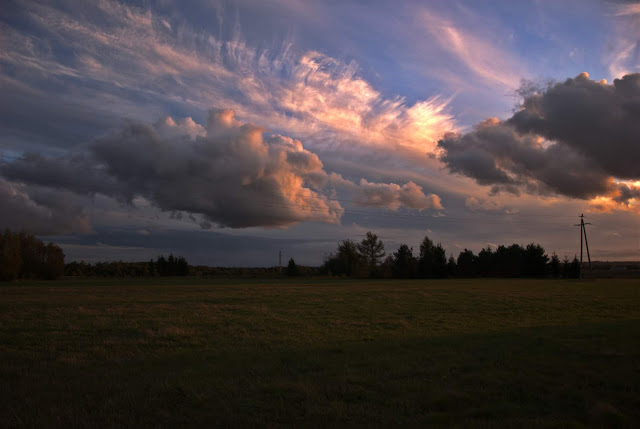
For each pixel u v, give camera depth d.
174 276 117.44
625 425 6.26
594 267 133.75
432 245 113.50
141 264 129.75
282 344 15.00
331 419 6.74
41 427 6.58
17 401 7.98
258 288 54.97
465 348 12.52
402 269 110.62
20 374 10.41
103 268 123.75
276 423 6.59
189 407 7.41
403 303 32.75
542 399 7.53
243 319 22.41
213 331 18.28
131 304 30.92
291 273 120.12
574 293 43.78
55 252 90.50
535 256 107.88
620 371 9.02
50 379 9.80
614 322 18.80
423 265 110.00
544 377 8.82
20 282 75.25
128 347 14.63
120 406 7.51
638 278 93.81
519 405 7.23
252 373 9.96
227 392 8.22
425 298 37.59
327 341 15.62
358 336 16.95
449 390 8.07
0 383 9.46
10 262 78.81
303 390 8.23
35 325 19.72
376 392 8.12
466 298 37.47
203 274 129.38
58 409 7.36
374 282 79.06
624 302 32.84
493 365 10.05
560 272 107.00
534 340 13.31
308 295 41.28
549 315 24.59
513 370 9.48
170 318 22.48
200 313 25.12
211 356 12.64
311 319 22.69
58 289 52.12
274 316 23.86
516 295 40.97
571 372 9.16
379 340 15.65
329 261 126.75
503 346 12.48
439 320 22.44
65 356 12.92
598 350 11.23
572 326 17.50
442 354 11.59
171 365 11.41
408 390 8.23
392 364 10.53
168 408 7.39
